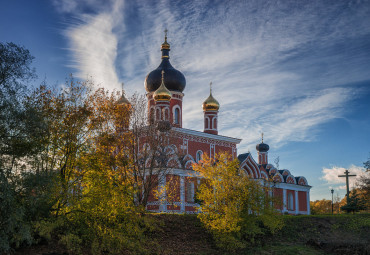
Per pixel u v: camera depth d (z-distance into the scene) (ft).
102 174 93.86
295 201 202.69
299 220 140.26
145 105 120.88
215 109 197.77
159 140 120.26
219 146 187.21
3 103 74.95
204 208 112.68
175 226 116.16
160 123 130.00
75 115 95.14
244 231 114.11
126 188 96.68
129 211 96.27
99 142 99.45
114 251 92.22
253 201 112.78
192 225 118.83
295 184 203.62
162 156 122.42
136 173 117.50
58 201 89.30
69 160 93.50
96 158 94.89
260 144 230.27
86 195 90.94
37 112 80.18
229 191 112.37
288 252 112.06
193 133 176.04
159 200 144.05
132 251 98.63
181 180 147.84
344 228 138.10
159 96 179.01
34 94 93.86
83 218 90.84
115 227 94.07
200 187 116.78
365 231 135.54
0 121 74.79
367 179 195.21
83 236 91.25
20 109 77.05
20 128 76.79
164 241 108.06
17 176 76.38
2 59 76.43
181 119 190.08
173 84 189.67
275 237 125.08
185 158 160.04
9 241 78.38
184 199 148.77
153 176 136.98
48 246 89.04
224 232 109.40
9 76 76.84
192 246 108.58
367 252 111.75
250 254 108.27
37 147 81.20
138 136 115.96
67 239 84.02
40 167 84.58
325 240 126.21
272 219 115.96
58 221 86.58
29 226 78.59
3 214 71.97
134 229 95.66
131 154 114.52
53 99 96.17
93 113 101.45
